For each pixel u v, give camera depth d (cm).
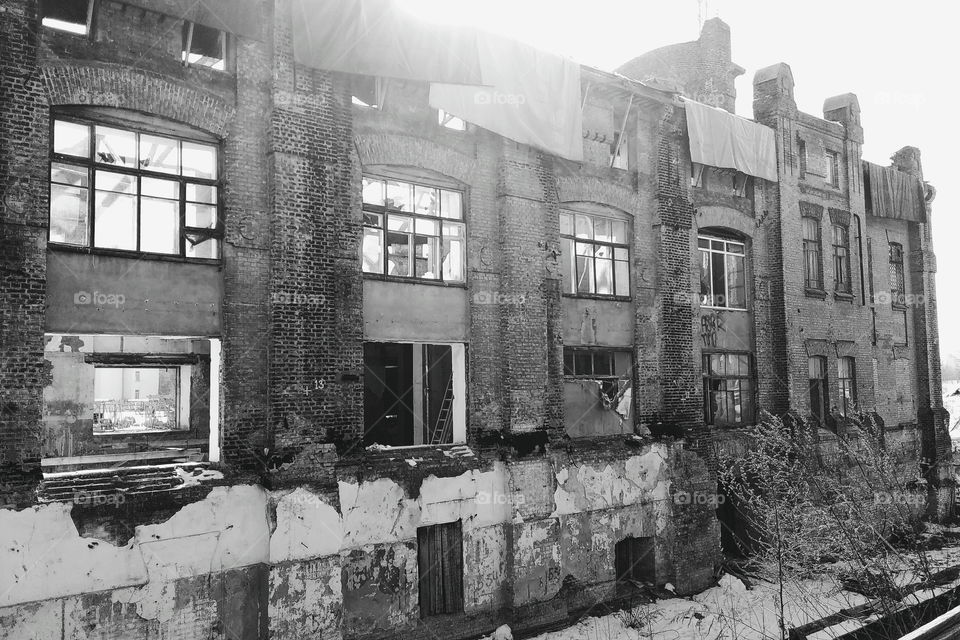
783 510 1446
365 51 1167
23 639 873
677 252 1652
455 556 1285
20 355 897
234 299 1070
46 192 926
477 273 1352
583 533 1429
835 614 1222
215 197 1080
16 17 909
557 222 1462
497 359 1366
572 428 1504
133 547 959
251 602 1053
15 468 888
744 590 1563
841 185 2183
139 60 1005
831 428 2027
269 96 1117
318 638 1082
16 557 874
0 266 885
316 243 1136
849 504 1320
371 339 1216
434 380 1627
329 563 1101
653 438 1572
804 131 2064
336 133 1171
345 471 1140
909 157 2488
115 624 941
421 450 1273
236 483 1048
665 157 1650
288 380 1094
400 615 1189
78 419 2131
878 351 2259
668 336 1608
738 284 1912
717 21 2138
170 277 1030
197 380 2369
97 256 973
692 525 1591
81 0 988
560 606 1376
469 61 1289
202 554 1012
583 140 1539
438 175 1324
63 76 941
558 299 1452
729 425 1827
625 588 1511
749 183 1923
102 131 1008
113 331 978
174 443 2275
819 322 2033
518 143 1398
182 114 1037
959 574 1409
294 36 1109
